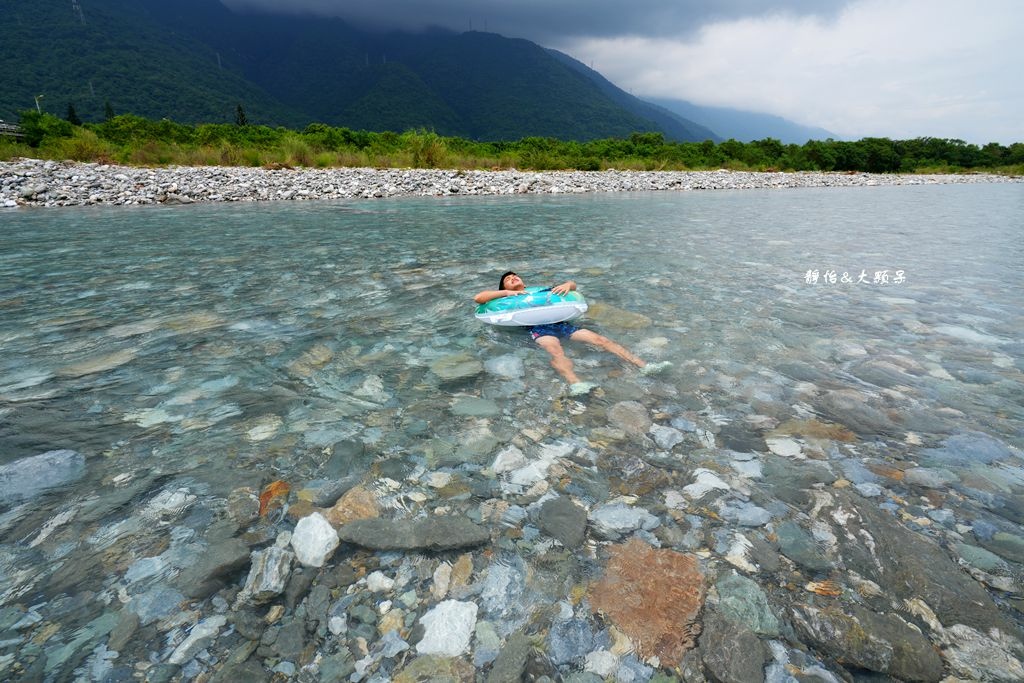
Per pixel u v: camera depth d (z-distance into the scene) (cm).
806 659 182
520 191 2369
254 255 912
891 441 323
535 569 225
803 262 865
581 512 260
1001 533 242
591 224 1334
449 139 3859
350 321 555
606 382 411
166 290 679
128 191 1736
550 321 511
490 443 325
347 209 1631
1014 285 714
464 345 489
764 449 316
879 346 484
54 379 409
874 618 197
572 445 322
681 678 177
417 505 266
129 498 268
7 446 314
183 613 202
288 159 2695
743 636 190
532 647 189
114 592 211
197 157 2609
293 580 218
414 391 396
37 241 1022
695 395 388
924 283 724
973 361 448
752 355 464
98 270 792
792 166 4403
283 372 427
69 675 175
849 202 2114
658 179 3045
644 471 295
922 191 2972
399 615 203
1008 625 195
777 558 228
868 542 235
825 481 282
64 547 234
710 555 230
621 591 213
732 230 1252
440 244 1028
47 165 2019
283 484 282
